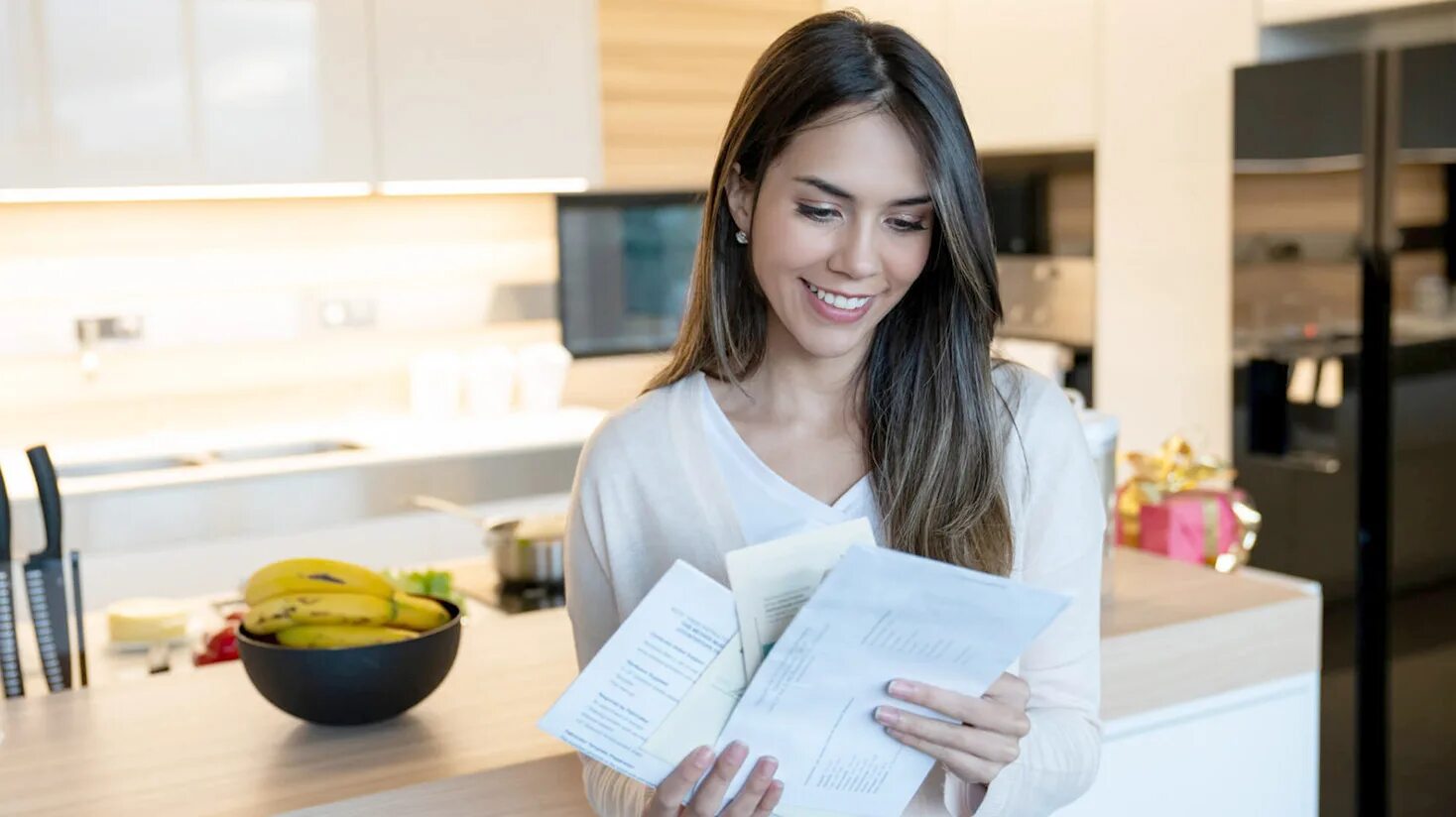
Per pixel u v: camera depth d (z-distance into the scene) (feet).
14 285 11.21
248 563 10.57
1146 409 12.02
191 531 10.32
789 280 3.76
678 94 13.47
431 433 12.12
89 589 9.97
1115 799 5.49
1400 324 9.32
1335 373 9.84
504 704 5.26
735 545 4.05
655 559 4.15
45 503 5.56
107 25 10.14
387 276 12.75
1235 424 10.63
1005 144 13.14
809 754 3.54
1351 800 9.95
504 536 7.53
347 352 12.67
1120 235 12.07
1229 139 10.94
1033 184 13.00
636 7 13.07
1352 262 9.60
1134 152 11.80
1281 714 5.95
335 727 5.04
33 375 11.37
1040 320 13.09
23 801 4.38
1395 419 9.42
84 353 11.52
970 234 3.71
